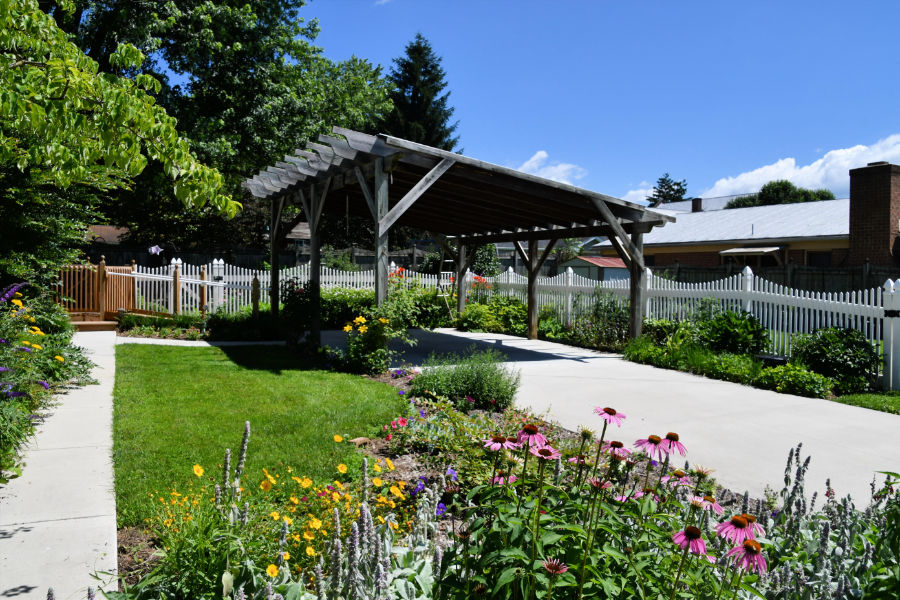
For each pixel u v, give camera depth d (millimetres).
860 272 17844
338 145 9086
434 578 2326
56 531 3504
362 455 4980
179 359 9914
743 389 8766
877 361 8844
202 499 3162
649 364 11055
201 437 5438
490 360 7789
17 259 7703
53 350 7293
